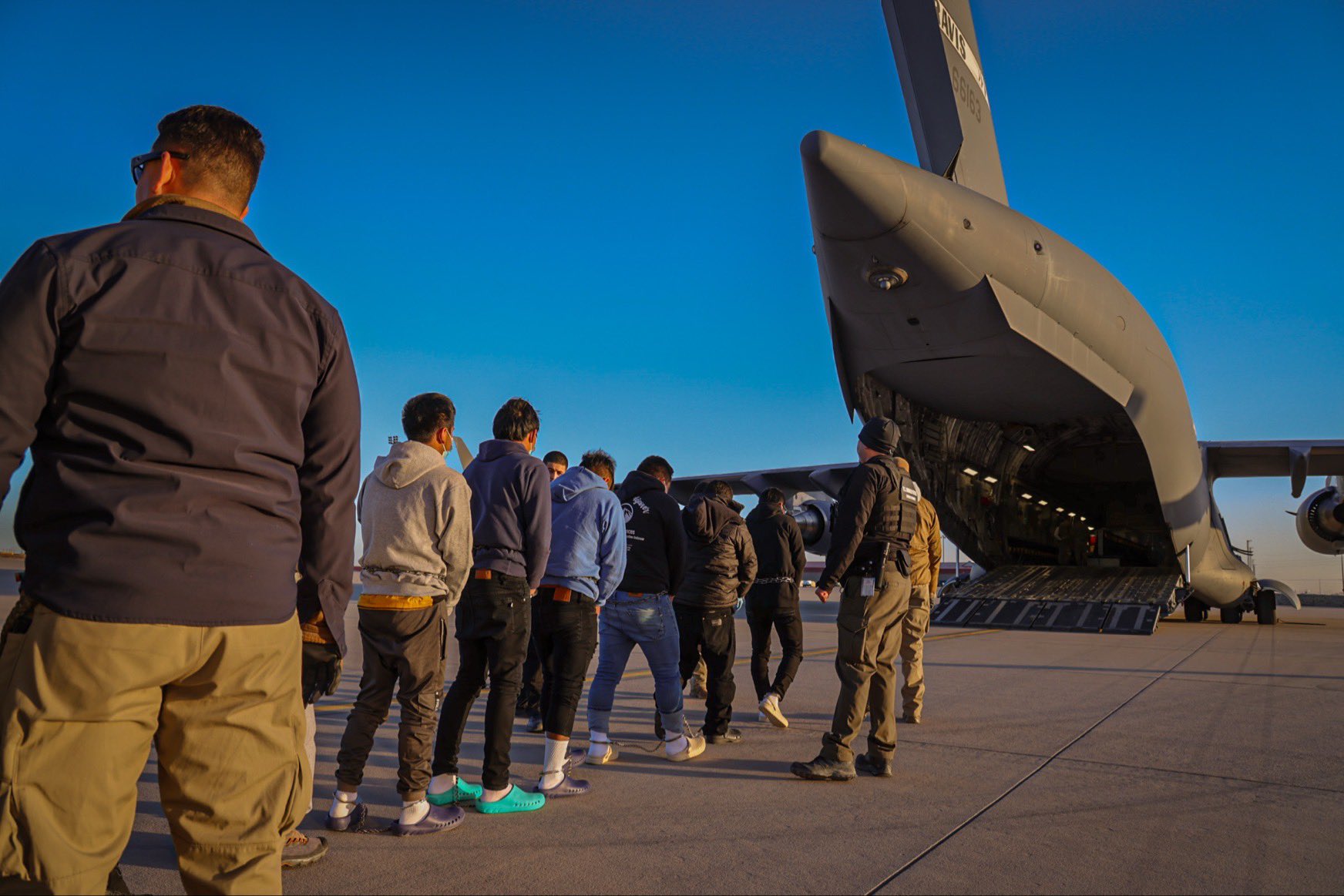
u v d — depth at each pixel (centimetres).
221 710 149
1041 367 1033
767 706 500
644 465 452
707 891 245
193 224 159
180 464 143
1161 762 407
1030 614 1305
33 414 136
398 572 299
